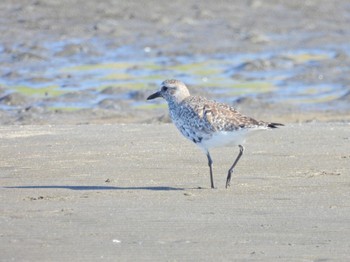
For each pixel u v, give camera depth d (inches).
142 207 489.4
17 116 907.4
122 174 587.5
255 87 1078.4
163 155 646.5
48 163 619.8
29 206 492.4
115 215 469.7
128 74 1160.2
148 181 566.9
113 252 400.2
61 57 1285.7
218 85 1090.7
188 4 1847.9
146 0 1879.9
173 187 549.0
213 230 438.9
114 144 684.7
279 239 422.9
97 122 878.4
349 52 1337.4
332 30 1563.7
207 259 390.3
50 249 405.1
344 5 1844.2
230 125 534.3
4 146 675.4
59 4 1801.2
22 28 1531.7
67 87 1067.9
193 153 654.5
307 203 500.7
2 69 1189.7
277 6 1836.9
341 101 991.0
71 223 452.1
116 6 1800.0
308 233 434.3
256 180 569.9
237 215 470.9
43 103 977.5
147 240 419.8
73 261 387.2
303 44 1417.3
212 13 1737.2
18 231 436.1
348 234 432.5
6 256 394.3
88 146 676.7
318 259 391.5
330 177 577.6
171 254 397.4
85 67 1211.2
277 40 1455.5
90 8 1769.2
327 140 701.9
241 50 1357.0
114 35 1477.6
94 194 525.3
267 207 490.6
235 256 394.6
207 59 1279.5
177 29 1553.9
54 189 541.0
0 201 506.3
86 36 1469.0
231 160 631.2
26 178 575.2
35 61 1241.4
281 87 1079.0
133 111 940.0
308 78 1127.6
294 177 578.6
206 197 517.3
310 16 1717.5
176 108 565.9
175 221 456.8
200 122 542.9
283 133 730.8
